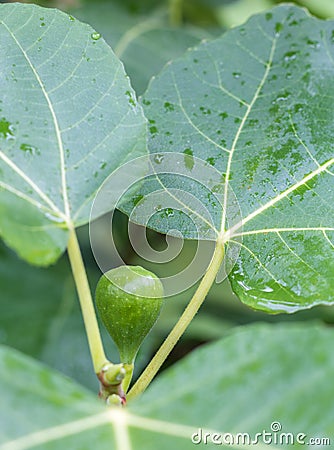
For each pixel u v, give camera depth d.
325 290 0.44
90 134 0.45
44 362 0.59
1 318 0.60
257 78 0.50
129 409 0.37
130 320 0.42
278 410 0.37
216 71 0.50
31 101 0.45
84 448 0.36
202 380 0.37
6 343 0.59
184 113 0.49
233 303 0.63
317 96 0.50
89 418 0.36
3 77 0.45
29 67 0.46
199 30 0.67
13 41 0.46
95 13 0.66
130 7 0.67
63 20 0.46
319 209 0.46
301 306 0.44
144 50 0.64
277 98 0.50
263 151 0.48
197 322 0.61
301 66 0.50
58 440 0.36
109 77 0.46
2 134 0.44
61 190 0.43
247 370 0.37
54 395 0.36
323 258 0.45
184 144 0.49
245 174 0.48
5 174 0.43
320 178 0.47
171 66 0.50
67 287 0.62
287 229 0.46
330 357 0.37
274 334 0.38
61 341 0.60
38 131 0.44
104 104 0.45
